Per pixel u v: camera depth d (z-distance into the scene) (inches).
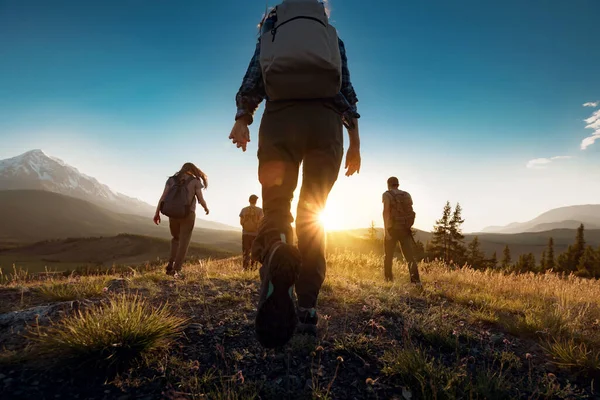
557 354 93.1
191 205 221.0
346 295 145.7
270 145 72.1
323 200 77.4
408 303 148.7
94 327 82.0
